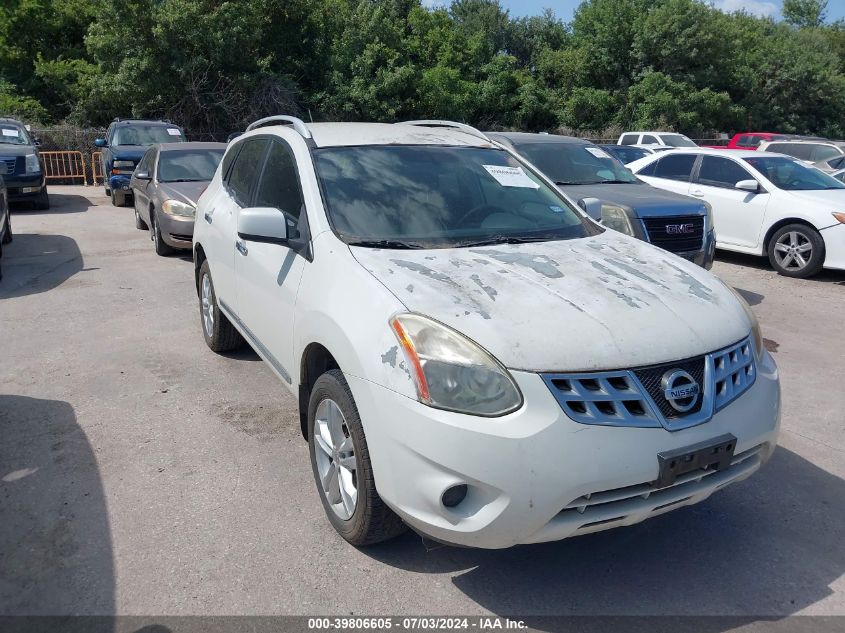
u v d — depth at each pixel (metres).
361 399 2.93
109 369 5.53
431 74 30.78
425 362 2.73
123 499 3.68
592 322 2.86
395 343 2.83
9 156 13.98
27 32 27.94
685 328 2.97
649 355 2.80
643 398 2.73
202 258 5.98
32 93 27.80
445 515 2.69
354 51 28.20
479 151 4.56
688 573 3.17
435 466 2.67
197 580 3.05
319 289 3.42
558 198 4.44
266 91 25.30
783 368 5.95
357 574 3.12
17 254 10.07
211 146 11.51
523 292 3.05
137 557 3.20
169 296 7.78
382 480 2.87
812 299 8.44
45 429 4.46
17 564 3.14
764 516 3.64
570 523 2.67
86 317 6.94
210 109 24.77
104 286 8.20
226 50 24.16
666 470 2.70
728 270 10.19
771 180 10.05
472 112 34.88
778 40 44.88
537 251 3.60
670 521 3.59
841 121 43.81
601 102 36.62
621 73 38.31
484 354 2.70
